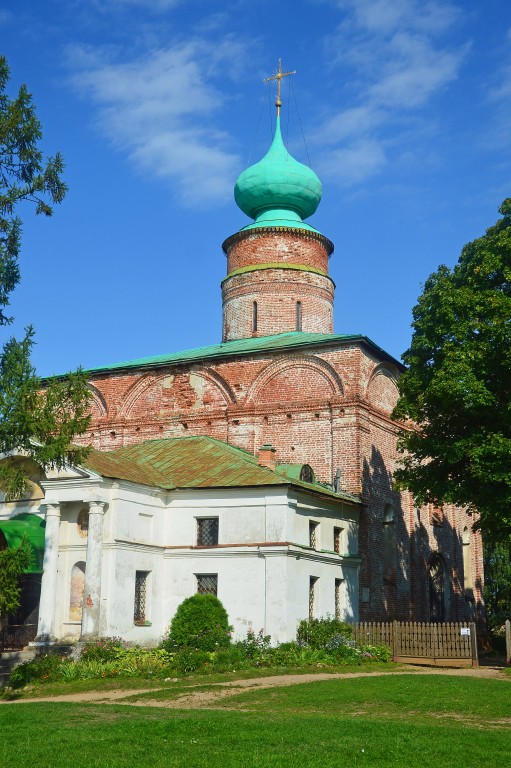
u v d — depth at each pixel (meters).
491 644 43.75
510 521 26.88
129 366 40.81
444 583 42.47
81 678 24.81
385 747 14.00
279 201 45.12
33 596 31.53
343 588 33.28
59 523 29.39
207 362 39.31
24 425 21.59
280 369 37.72
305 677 24.03
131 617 29.09
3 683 25.36
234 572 29.95
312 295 43.97
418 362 30.56
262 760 13.16
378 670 26.78
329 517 33.03
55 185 23.11
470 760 13.27
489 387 27.94
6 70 22.94
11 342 21.95
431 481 29.86
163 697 21.14
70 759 13.41
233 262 45.22
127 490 29.61
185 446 34.94
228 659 26.41
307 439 36.34
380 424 37.62
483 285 29.67
